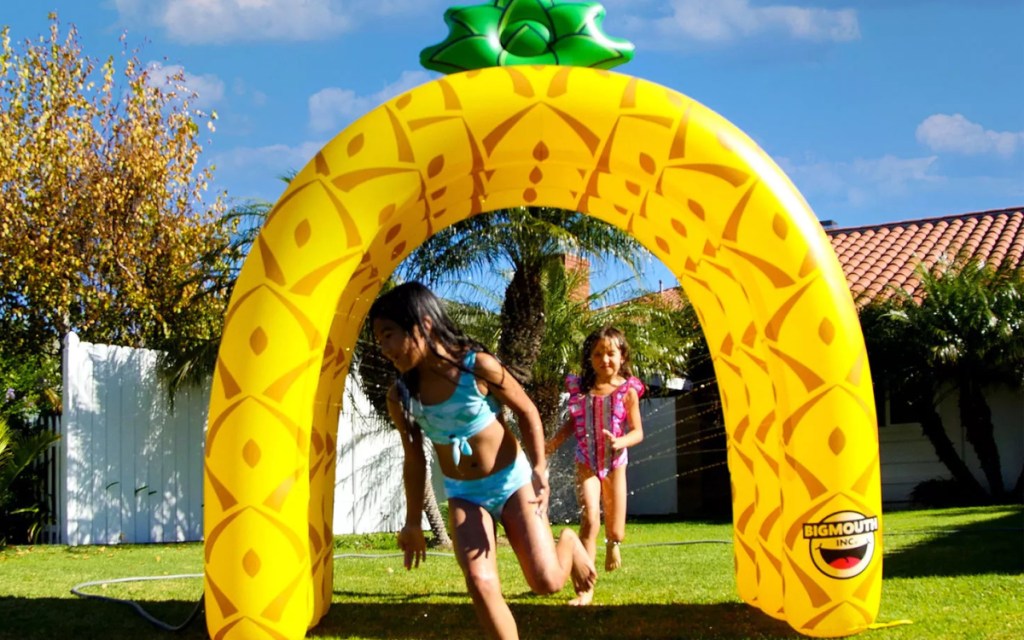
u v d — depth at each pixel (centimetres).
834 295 442
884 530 920
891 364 1431
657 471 1631
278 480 419
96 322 1664
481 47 477
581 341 1125
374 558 827
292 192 435
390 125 441
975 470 1494
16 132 1684
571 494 1387
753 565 510
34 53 1725
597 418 575
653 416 1642
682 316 1402
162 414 1167
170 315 1661
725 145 446
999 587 525
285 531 420
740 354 505
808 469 439
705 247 483
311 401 434
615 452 572
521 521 392
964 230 1878
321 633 465
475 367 386
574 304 1176
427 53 483
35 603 551
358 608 529
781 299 442
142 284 1669
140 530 1134
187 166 1798
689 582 611
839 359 439
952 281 1400
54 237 1631
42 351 1627
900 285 1639
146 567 777
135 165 1711
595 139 450
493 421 397
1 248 1608
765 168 449
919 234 1923
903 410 1547
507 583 619
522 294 1016
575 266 1170
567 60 486
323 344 434
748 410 505
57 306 1619
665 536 1031
